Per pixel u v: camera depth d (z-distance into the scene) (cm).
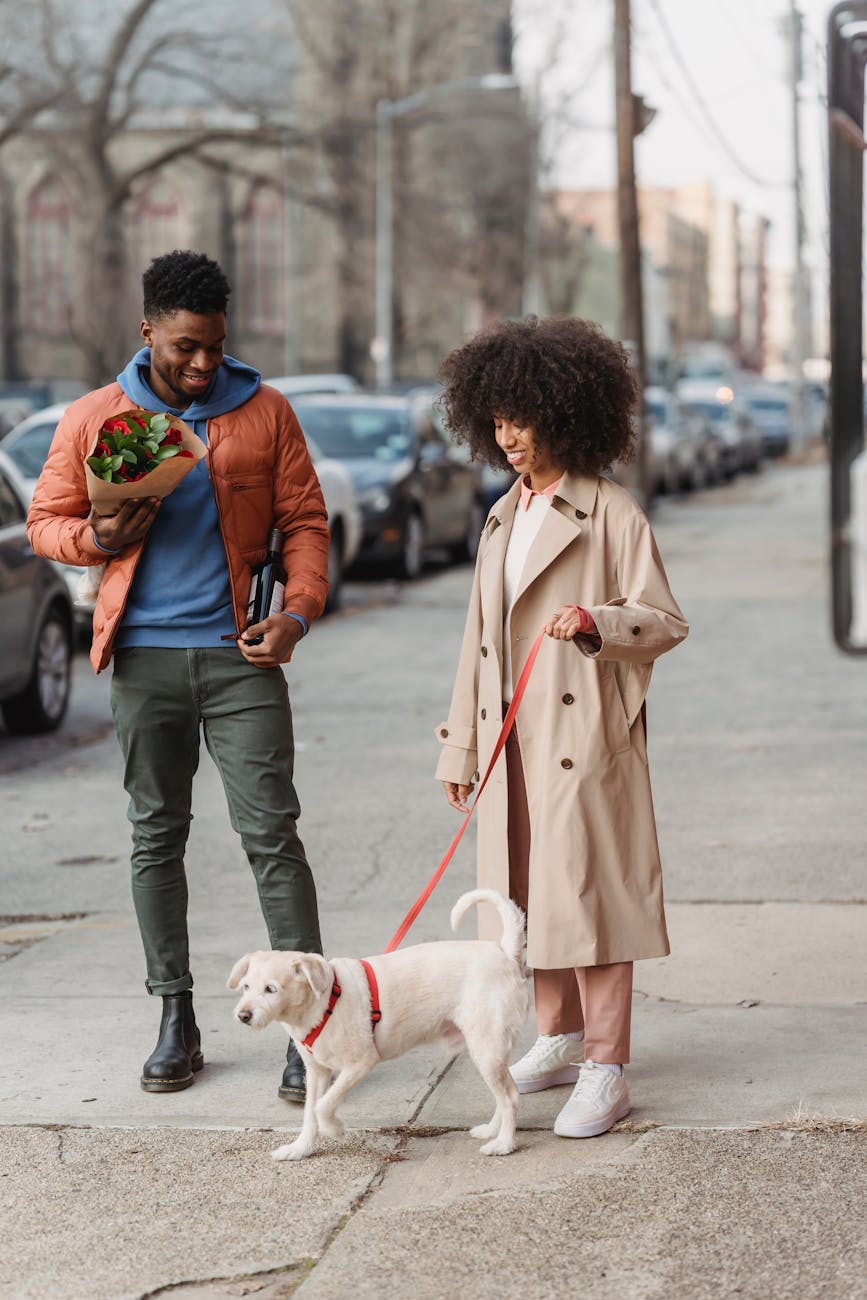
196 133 4878
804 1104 480
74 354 7112
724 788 930
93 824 895
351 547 1878
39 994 604
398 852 806
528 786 474
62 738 1169
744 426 4869
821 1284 373
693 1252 389
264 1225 412
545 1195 423
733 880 738
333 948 647
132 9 4597
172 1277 387
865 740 1065
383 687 1312
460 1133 468
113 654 504
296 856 509
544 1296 372
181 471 469
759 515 3284
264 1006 420
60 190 6944
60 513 502
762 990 589
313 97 5331
